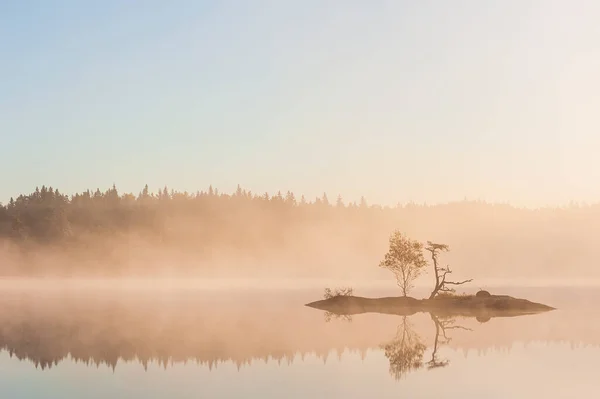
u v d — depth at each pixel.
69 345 42.12
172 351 39.38
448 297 73.75
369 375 31.28
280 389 27.83
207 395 26.66
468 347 41.12
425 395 26.50
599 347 41.25
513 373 31.81
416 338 45.56
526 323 56.38
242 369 33.00
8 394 27.14
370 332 49.28
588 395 26.53
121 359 36.34
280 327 53.12
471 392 27.12
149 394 26.95
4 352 39.12
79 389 28.14
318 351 39.31
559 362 35.16
